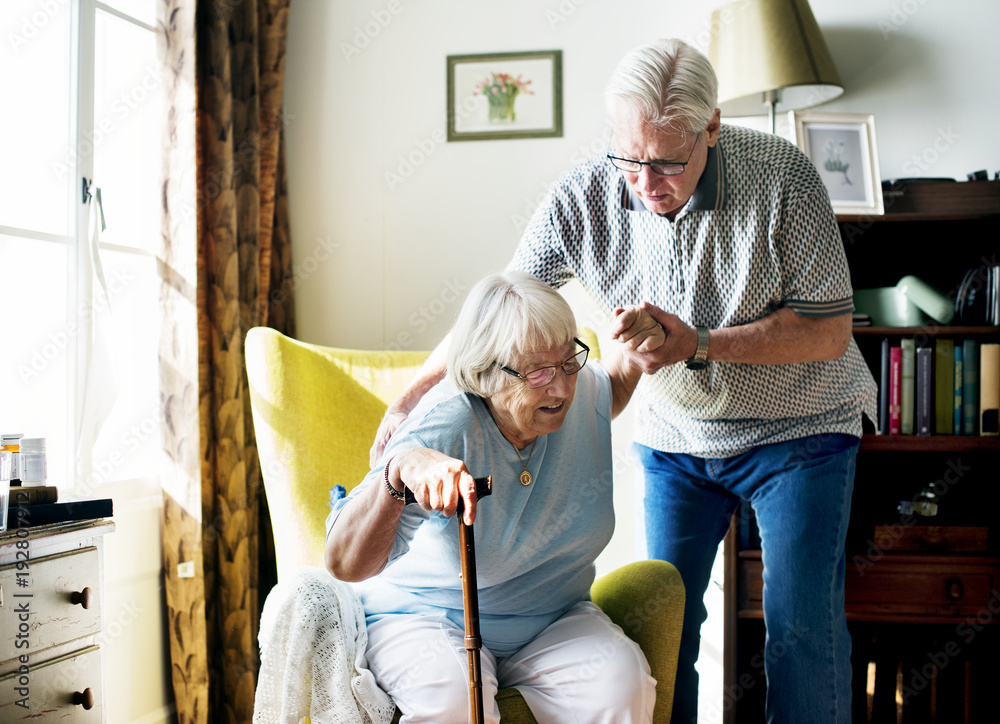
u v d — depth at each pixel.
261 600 2.56
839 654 1.59
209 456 2.27
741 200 1.47
